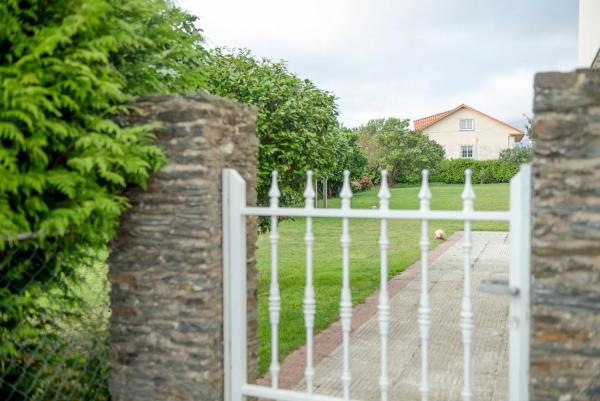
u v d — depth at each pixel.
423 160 35.00
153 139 3.25
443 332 5.68
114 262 3.41
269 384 4.26
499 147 48.50
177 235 3.23
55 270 3.28
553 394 2.58
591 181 2.48
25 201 2.91
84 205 2.94
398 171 35.69
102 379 3.55
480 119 48.81
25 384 3.36
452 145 49.69
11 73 2.85
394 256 10.73
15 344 3.29
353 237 13.94
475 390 4.16
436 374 4.49
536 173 2.56
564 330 2.55
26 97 2.72
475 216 2.79
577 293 2.52
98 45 3.02
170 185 3.23
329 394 4.09
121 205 3.30
